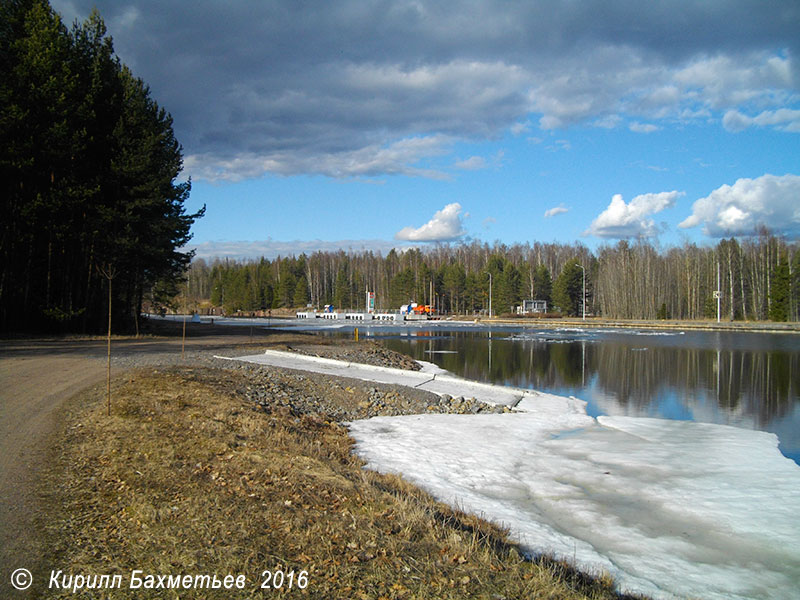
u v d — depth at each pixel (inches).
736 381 1037.2
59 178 1210.6
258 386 699.4
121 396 515.8
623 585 260.4
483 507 359.9
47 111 1124.5
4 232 1180.5
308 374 853.8
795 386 977.5
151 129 1409.9
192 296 5905.5
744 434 609.0
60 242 1253.7
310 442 449.7
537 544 299.9
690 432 617.3
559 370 1193.4
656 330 2728.8
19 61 1142.3
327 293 5472.4
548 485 421.4
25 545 217.2
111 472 307.6
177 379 628.4
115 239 1255.5
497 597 199.3
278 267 5826.8
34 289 1305.4
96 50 1375.5
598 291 4505.4
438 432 586.6
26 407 475.8
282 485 301.4
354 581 201.2
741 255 3730.3
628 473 456.1
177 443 365.1
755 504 383.2
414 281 4736.7
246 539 228.8
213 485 291.9
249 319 3654.0
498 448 529.0
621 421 676.7
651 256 3917.3
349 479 337.7
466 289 4544.8
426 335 2333.9
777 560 296.2
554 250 5999.0
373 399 744.3
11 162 1063.0
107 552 213.8
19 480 293.1
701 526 343.6
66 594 181.9
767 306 3548.2
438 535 258.5
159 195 1338.6
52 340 1160.2
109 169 1309.1
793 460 504.1
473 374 1127.6
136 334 1504.7
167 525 239.5
